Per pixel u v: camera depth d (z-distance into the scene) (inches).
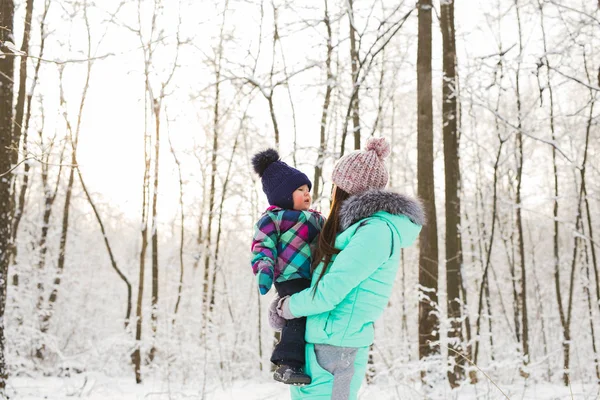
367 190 83.9
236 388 303.4
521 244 434.9
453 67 320.8
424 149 283.9
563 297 593.0
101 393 271.9
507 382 296.5
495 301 589.0
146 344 341.7
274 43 397.1
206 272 477.1
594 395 237.3
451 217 313.4
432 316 276.8
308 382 81.6
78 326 463.5
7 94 221.6
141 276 383.9
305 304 79.7
